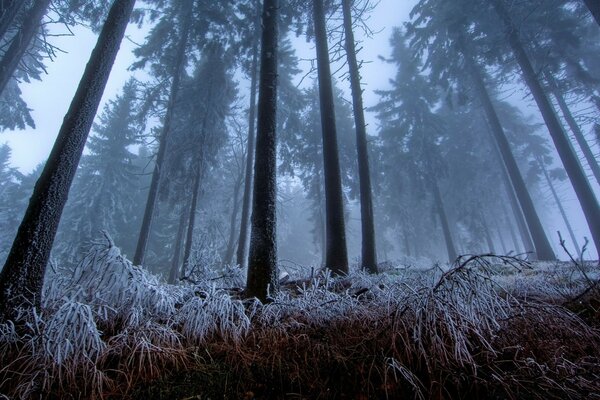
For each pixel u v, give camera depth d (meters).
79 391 2.40
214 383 2.58
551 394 2.12
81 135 4.21
